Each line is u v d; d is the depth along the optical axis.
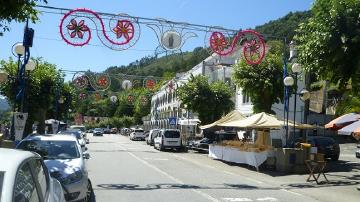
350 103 29.20
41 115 32.03
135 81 43.00
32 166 4.71
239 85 32.44
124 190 13.87
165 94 73.44
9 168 4.01
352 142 49.34
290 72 30.52
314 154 20.56
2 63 26.89
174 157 30.73
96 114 128.00
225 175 19.56
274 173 20.86
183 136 48.16
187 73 59.09
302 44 18.72
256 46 17.98
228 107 41.78
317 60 16.89
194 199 12.44
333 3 16.08
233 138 36.16
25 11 11.62
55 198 5.24
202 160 28.28
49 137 11.86
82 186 10.15
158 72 73.19
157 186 15.05
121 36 15.23
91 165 22.45
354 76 16.73
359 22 15.91
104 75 39.16
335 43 16.03
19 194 3.91
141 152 35.62
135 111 104.75
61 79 35.22
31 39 16.89
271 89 31.23
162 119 75.00
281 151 21.58
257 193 14.09
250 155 22.70
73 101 51.50
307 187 15.98
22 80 17.44
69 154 11.21
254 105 33.25
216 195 13.33
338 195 14.10
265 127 23.09
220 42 17.22
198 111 42.00
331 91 37.41
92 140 62.16
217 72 50.94
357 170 22.30
